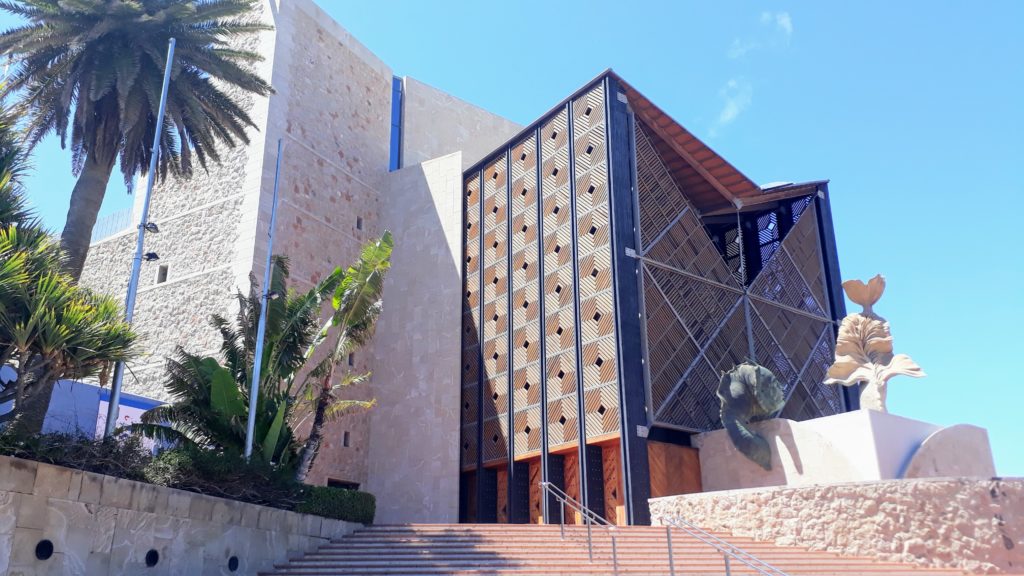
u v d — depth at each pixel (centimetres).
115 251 2711
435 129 3161
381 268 1675
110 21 1655
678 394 2017
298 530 1385
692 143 2322
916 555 1259
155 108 1719
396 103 3128
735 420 1820
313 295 1706
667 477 1927
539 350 2194
